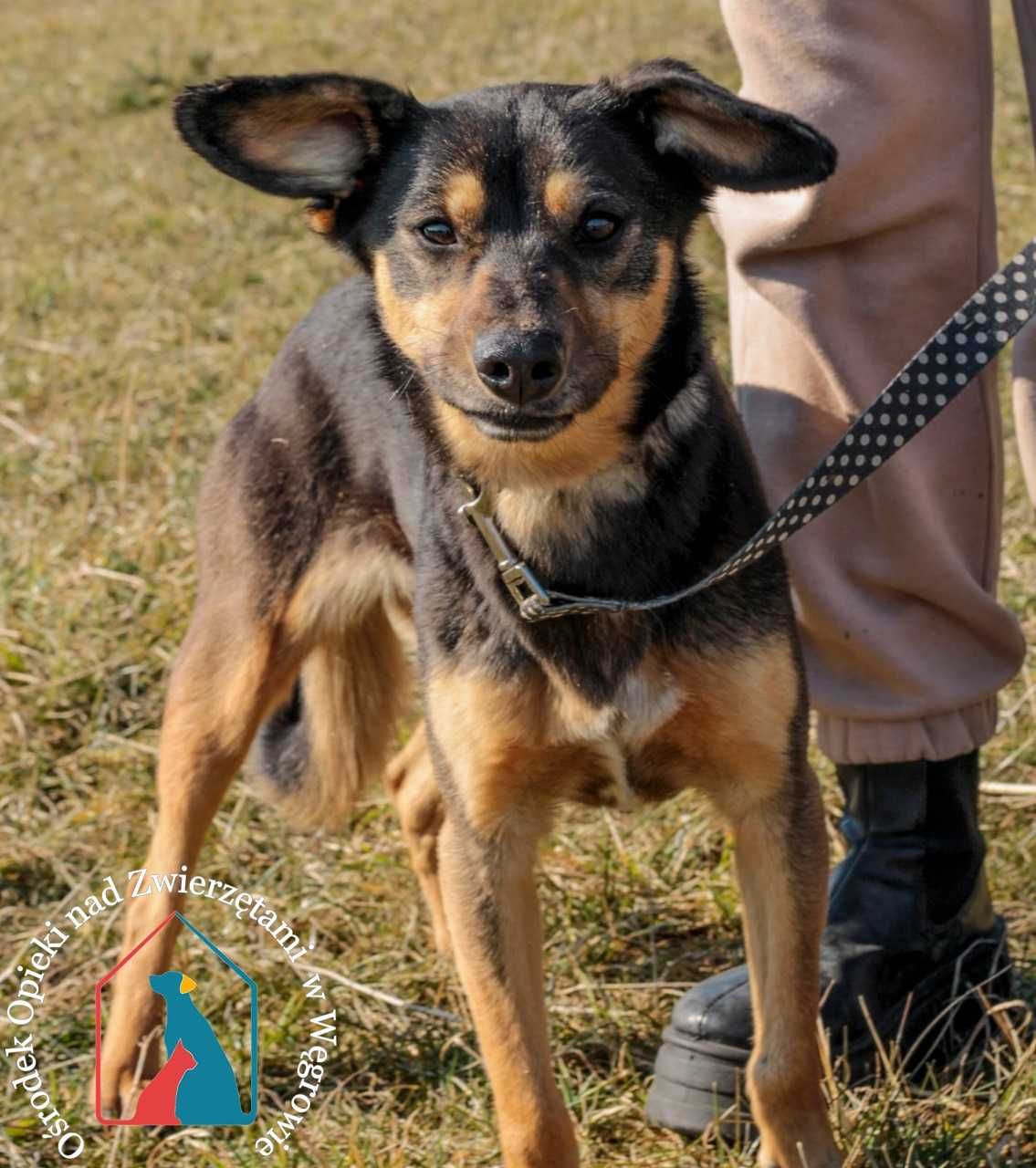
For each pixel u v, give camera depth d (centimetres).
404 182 350
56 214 987
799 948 331
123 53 1323
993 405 365
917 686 356
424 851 438
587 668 336
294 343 450
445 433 349
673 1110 350
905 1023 360
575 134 338
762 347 369
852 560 359
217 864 458
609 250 333
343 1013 397
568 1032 386
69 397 733
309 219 375
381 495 426
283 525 436
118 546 604
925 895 363
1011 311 307
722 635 332
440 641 347
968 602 356
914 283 354
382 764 457
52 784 498
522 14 1286
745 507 342
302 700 457
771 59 353
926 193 347
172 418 704
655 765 352
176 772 419
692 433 337
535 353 311
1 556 595
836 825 446
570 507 337
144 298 845
